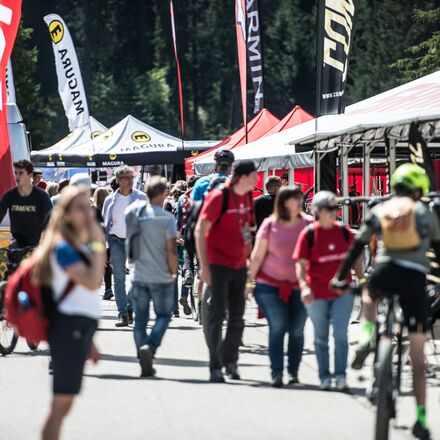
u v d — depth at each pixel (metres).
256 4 53.22
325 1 33.41
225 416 18.89
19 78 149.50
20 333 14.50
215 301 22.45
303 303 21.94
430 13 141.38
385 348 15.95
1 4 34.78
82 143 69.69
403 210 16.62
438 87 34.97
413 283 16.61
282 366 22.08
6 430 17.72
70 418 18.69
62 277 14.27
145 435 17.34
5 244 36.28
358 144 37.12
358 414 19.03
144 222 23.53
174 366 24.66
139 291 23.86
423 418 16.59
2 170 35.38
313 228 21.06
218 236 22.45
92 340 15.24
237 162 22.44
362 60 184.75
